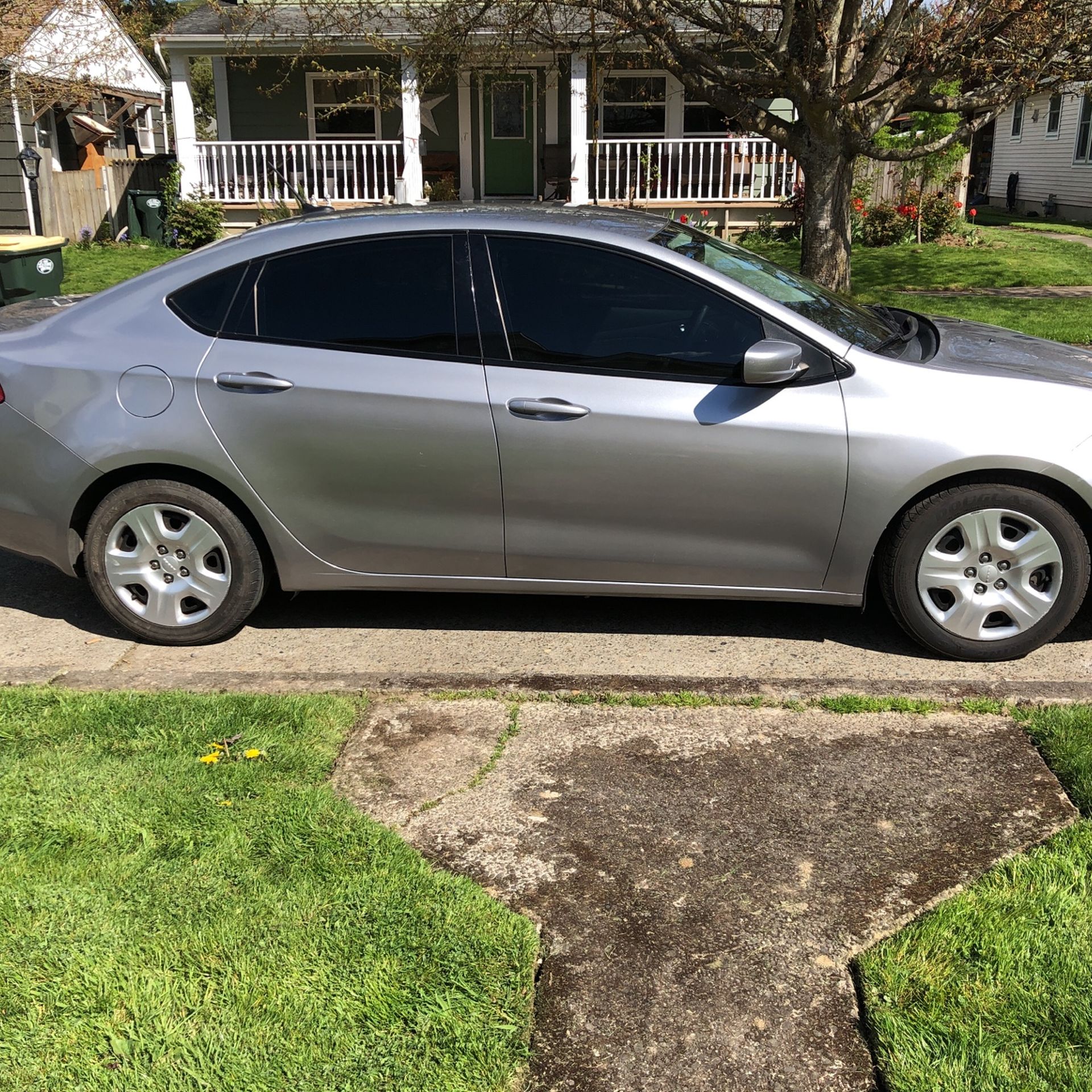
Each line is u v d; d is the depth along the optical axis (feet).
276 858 9.61
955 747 11.53
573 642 14.61
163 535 14.25
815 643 14.48
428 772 11.25
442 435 13.34
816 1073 7.50
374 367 13.44
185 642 14.62
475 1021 7.79
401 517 13.80
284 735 11.78
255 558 14.33
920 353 14.23
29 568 17.83
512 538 13.75
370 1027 7.75
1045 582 13.43
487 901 9.07
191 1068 7.41
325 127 60.59
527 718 12.30
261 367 13.58
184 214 56.70
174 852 9.67
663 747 11.66
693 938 8.79
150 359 13.80
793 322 13.23
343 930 8.66
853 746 11.60
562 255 13.41
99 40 63.57
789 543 13.47
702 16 31.37
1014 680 13.04
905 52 31.81
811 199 34.42
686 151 60.49
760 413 13.03
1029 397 12.99
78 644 14.80
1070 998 7.82
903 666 13.74
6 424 14.06
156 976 8.19
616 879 9.52
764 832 10.15
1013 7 27.40
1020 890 9.05
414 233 13.64
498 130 60.49
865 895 9.25
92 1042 7.63
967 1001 7.86
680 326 13.26
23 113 58.95
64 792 10.61
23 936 8.60
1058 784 10.82
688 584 13.87
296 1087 7.26
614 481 13.29
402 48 39.47
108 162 73.61
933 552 13.41
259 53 51.47
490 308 13.42
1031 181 93.20
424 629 15.15
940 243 58.03
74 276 47.50
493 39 39.86
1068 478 12.84
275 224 14.62
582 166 53.52
